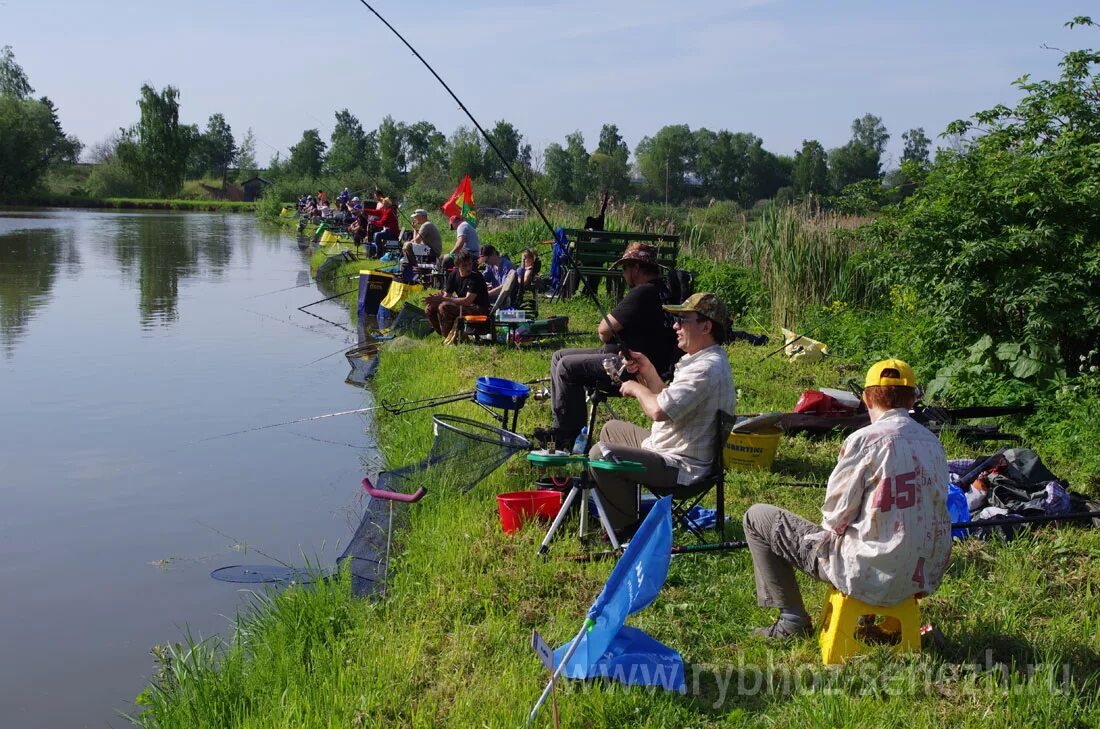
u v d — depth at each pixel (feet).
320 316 53.16
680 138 276.41
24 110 270.87
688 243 58.59
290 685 13.46
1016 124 29.71
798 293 43.11
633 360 18.51
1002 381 26.48
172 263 85.71
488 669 13.44
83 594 18.39
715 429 16.97
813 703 12.09
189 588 18.61
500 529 18.49
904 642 12.84
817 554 12.90
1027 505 18.43
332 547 20.59
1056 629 14.12
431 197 137.80
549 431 22.20
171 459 26.86
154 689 14.56
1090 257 25.08
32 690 15.01
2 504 23.18
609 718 12.04
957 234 27.40
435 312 39.47
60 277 72.08
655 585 12.63
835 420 25.17
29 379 36.70
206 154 365.20
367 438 28.96
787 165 299.99
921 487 12.17
